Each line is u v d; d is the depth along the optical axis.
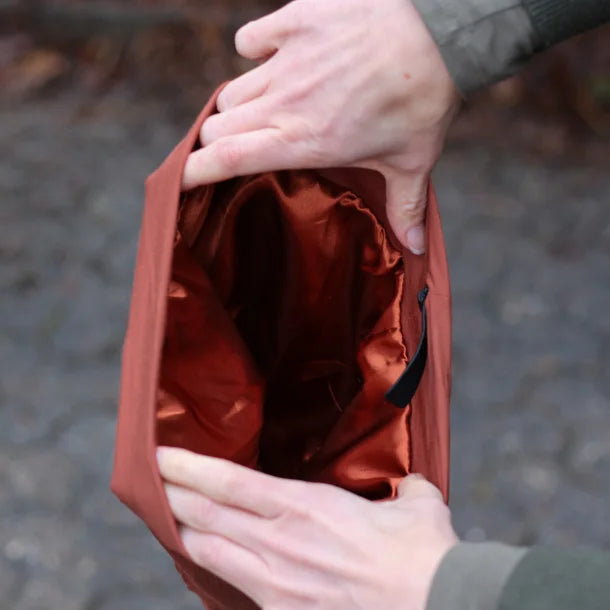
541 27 0.96
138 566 2.59
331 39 0.98
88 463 2.91
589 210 4.39
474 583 0.76
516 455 2.97
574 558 0.75
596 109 5.22
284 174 1.11
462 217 4.30
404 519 0.84
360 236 1.13
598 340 3.51
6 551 2.61
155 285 0.95
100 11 5.59
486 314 3.63
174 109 5.21
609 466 2.93
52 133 4.88
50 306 3.62
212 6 5.70
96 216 4.18
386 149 1.00
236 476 0.87
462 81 0.97
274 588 0.85
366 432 1.13
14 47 5.52
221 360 1.12
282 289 1.20
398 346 1.13
